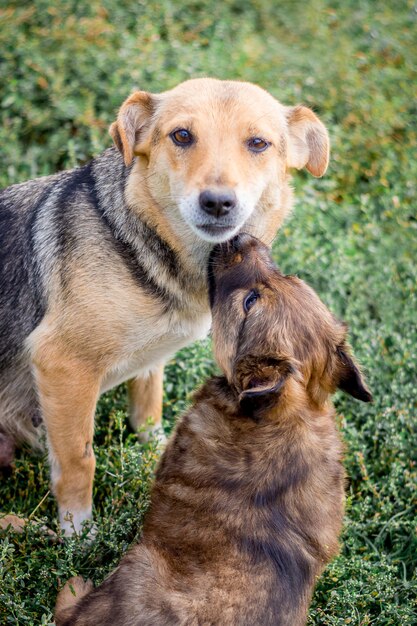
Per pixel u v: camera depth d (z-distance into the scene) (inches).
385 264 54.9
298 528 37.9
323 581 42.4
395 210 57.3
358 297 53.3
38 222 43.4
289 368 36.3
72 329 41.8
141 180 41.9
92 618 37.5
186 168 40.6
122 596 37.4
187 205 40.3
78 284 41.6
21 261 43.6
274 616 36.7
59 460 43.2
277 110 43.1
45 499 45.0
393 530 45.7
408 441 47.8
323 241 55.8
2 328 44.3
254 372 36.5
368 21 71.0
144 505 42.5
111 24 64.0
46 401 42.7
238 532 37.4
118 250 41.6
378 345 51.1
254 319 37.9
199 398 40.4
